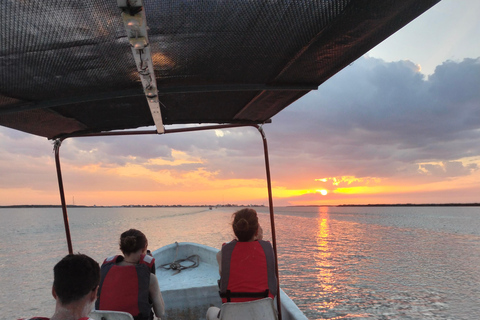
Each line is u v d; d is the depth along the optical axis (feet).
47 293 48.01
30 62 5.92
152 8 4.85
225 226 174.70
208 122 11.78
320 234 136.56
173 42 5.98
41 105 7.97
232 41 6.05
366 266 64.39
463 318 35.04
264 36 5.88
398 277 54.60
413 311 37.11
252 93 9.25
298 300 41.01
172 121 11.50
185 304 14.26
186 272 17.51
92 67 6.49
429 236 129.70
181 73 7.45
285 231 151.23
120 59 6.31
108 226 205.87
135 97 8.98
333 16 5.26
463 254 81.05
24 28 4.90
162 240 103.55
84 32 5.21
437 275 56.70
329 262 68.69
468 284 50.06
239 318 7.30
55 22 4.86
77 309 4.18
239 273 7.74
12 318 37.11
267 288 7.73
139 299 8.32
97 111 9.77
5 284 54.13
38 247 106.32
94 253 83.82
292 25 5.53
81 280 4.17
